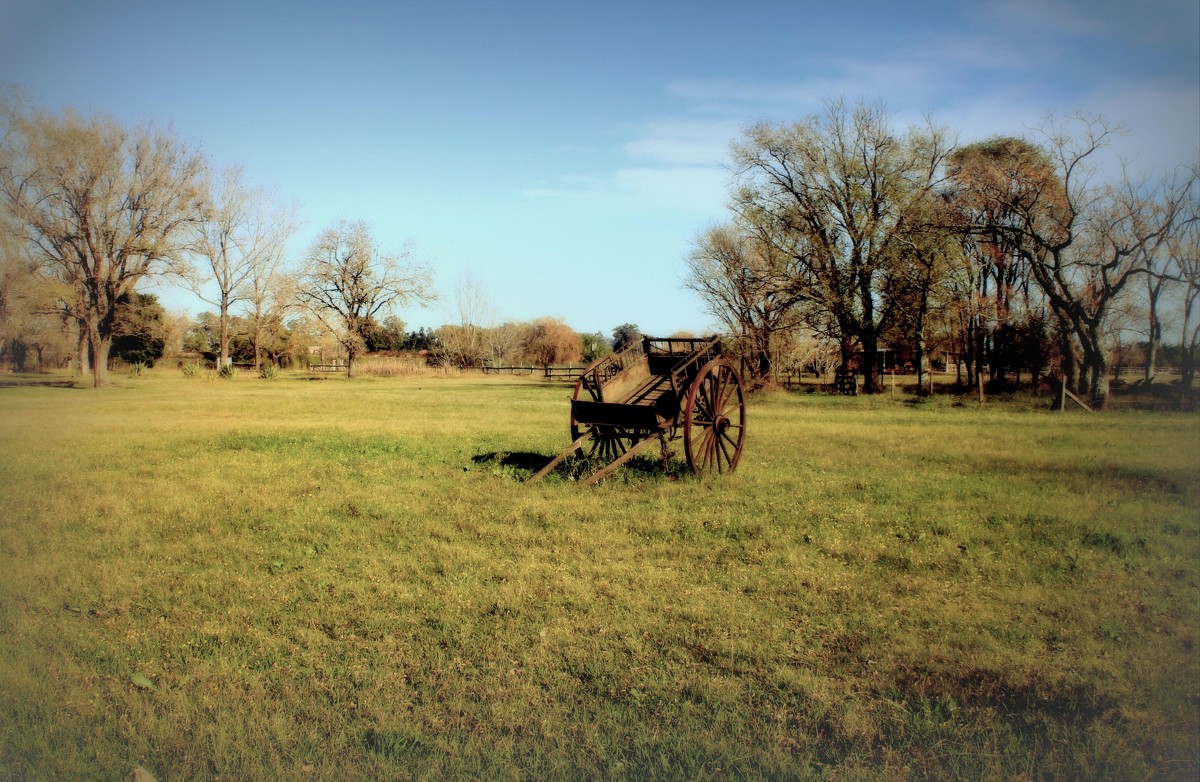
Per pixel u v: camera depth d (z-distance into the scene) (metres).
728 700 4.93
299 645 5.88
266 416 25.52
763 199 44.78
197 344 93.12
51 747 4.57
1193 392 33.47
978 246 40.88
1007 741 4.54
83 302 47.75
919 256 40.00
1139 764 4.32
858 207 43.50
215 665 5.55
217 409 28.78
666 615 6.35
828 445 16.95
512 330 89.31
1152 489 11.76
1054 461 14.53
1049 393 39.88
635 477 12.13
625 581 7.21
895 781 4.18
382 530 9.20
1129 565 7.85
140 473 13.47
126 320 60.84
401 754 4.42
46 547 8.62
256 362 72.88
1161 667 5.43
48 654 5.76
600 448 13.57
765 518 9.56
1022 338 41.62
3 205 43.50
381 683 5.20
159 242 48.19
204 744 4.57
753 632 6.00
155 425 21.78
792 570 7.54
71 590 7.18
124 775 4.29
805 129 43.31
